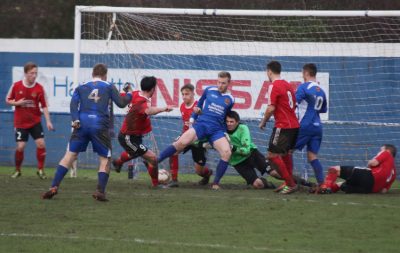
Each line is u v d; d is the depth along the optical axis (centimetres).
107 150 3111
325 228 2525
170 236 2362
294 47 5403
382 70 5369
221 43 5447
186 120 3994
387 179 3547
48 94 5766
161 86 5488
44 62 5784
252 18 5759
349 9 6244
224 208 2953
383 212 2883
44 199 3155
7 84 5859
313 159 3641
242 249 2166
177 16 5741
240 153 3809
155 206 2991
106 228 2498
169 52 5488
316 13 4212
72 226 2533
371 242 2294
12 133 5731
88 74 5544
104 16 5956
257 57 5422
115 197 3275
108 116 3130
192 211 2867
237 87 5438
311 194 3509
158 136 5266
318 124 3619
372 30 5831
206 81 5462
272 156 3509
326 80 5409
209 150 5156
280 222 2636
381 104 5362
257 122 5238
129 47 5509
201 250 2152
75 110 3089
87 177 4434
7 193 3375
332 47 5388
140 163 5144
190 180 4694
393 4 6219
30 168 5578
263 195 3434
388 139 5347
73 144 3127
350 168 3541
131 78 5509
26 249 2167
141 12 4441
